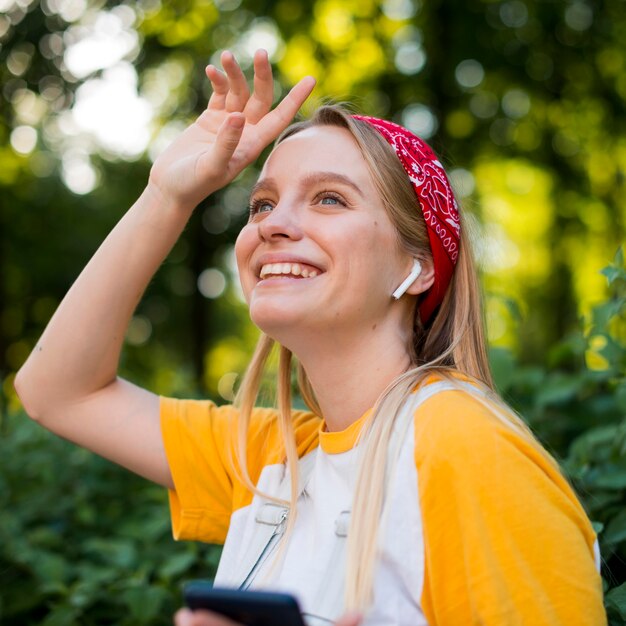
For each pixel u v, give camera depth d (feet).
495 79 33.30
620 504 6.93
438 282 5.58
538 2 31.78
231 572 5.49
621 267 6.93
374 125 5.50
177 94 35.58
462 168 32.53
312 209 5.27
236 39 33.63
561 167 34.47
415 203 5.47
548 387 8.20
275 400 6.81
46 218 40.57
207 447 6.09
